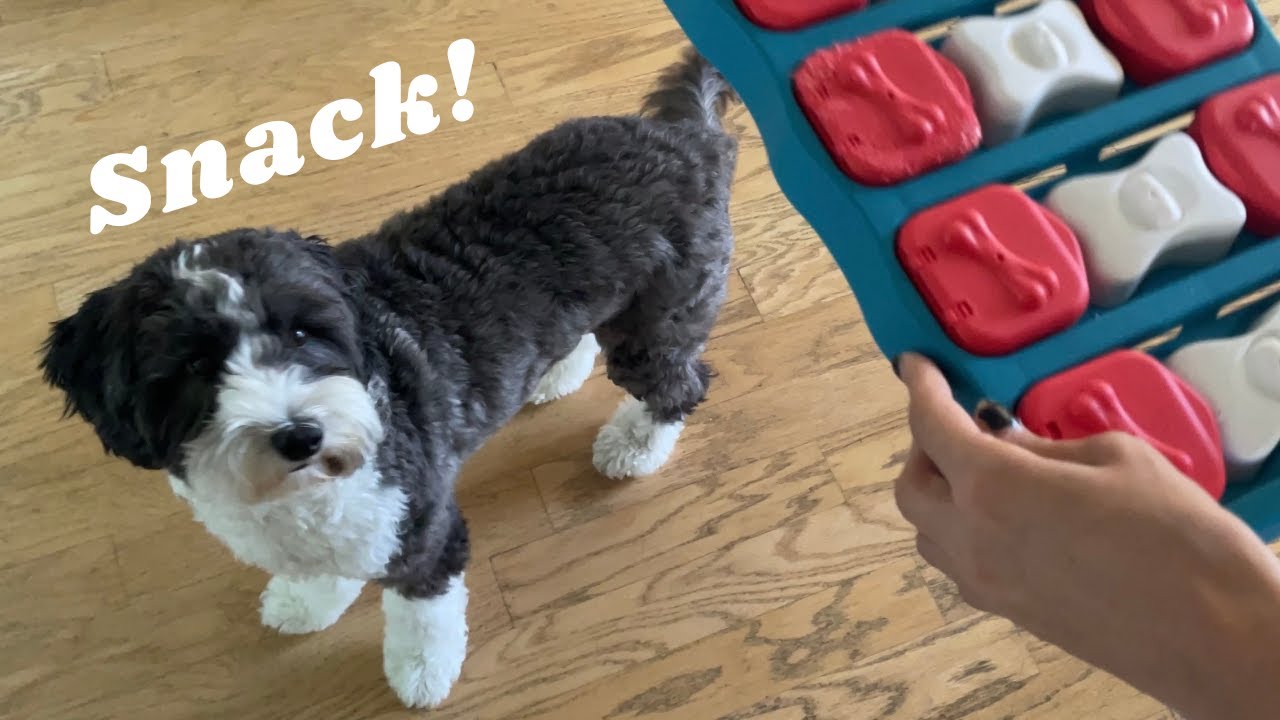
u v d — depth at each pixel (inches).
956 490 23.8
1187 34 31.2
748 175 75.0
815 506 64.6
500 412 49.0
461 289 46.3
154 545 60.5
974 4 32.9
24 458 61.9
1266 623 18.6
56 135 73.4
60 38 76.9
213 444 38.3
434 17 80.4
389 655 56.2
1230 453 26.7
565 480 64.8
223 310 37.9
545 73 78.5
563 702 58.3
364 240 48.0
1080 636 22.0
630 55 80.0
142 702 56.8
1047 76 30.5
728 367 68.5
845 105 30.5
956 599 62.1
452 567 50.8
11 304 66.7
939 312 28.5
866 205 29.9
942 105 30.3
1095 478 21.2
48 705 56.2
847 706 58.9
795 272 71.9
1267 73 31.2
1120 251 28.6
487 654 59.2
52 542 60.0
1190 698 19.8
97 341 40.3
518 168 48.8
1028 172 30.6
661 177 49.4
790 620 61.1
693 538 63.4
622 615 60.8
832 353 69.4
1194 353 28.0
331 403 39.1
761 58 31.9
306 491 40.1
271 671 58.1
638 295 52.4
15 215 69.9
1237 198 29.3
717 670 59.6
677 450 66.1
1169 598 19.7
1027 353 28.0
